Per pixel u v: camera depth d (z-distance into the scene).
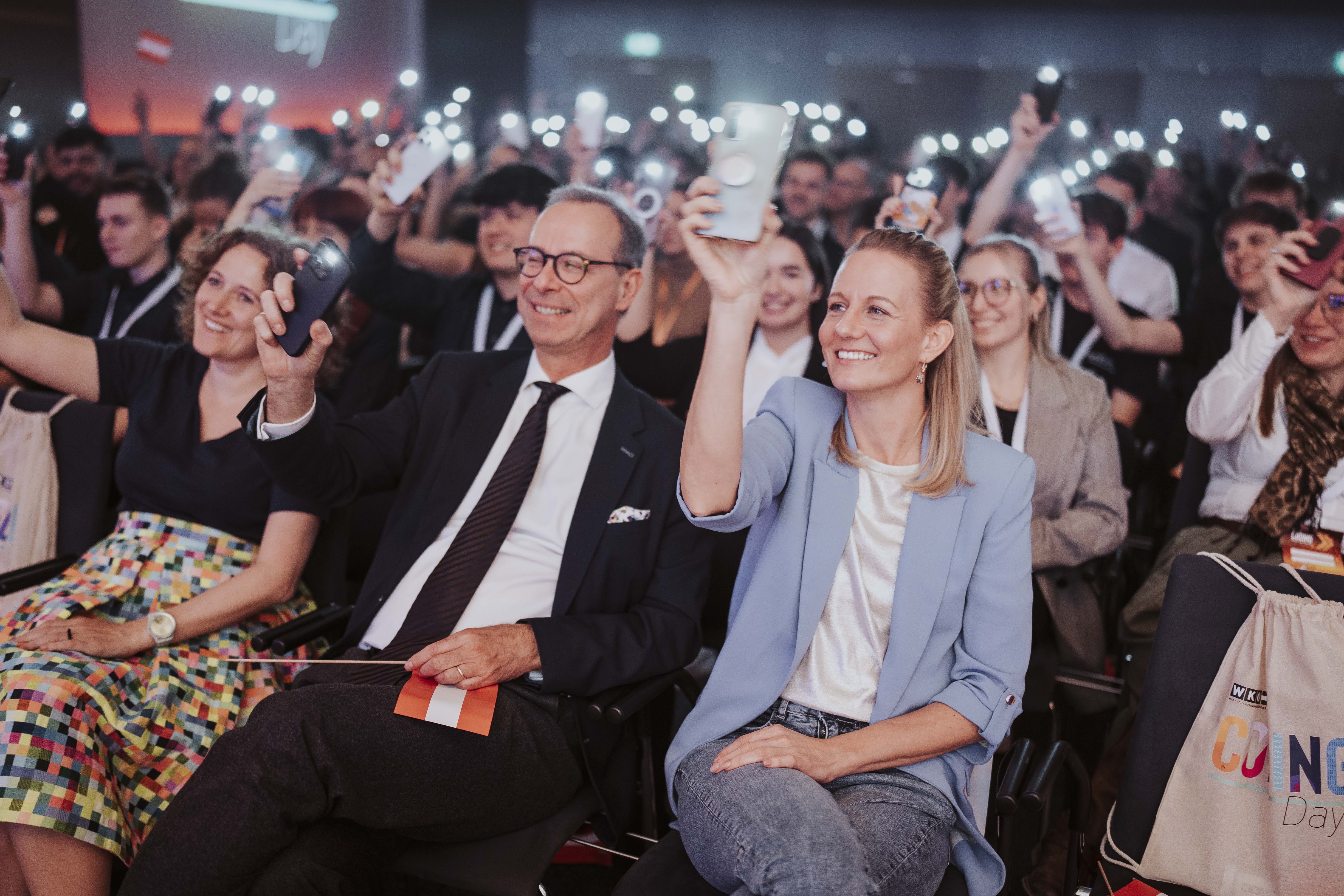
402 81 4.33
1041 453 2.67
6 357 2.39
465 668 1.72
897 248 1.67
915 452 1.75
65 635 1.94
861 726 1.67
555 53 10.99
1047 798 1.49
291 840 1.61
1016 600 1.69
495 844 1.76
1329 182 7.54
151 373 2.44
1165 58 10.10
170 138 6.84
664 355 3.47
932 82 10.73
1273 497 2.45
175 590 2.17
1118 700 2.51
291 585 2.18
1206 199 5.91
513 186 3.51
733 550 2.39
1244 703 1.65
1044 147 5.50
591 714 1.77
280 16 7.41
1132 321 3.82
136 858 1.58
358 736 1.63
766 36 10.84
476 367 2.23
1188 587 1.73
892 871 1.46
